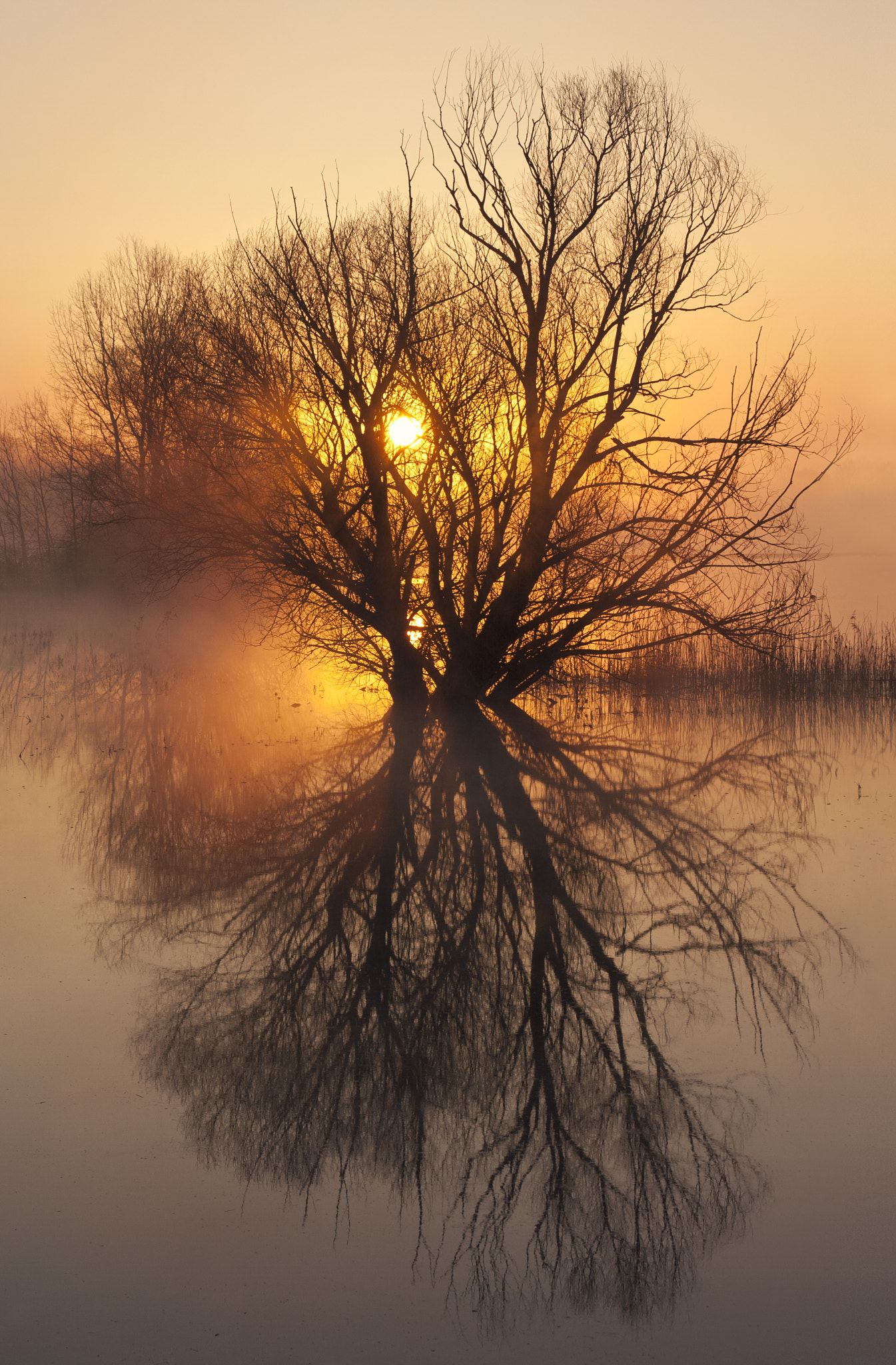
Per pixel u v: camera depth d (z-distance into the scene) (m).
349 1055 5.80
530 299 15.72
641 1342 3.63
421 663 17.48
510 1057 5.76
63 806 11.26
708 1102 5.23
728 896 8.34
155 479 17.94
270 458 15.57
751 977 6.79
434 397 15.51
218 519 16.05
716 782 12.40
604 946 7.37
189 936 7.58
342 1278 3.99
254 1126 5.09
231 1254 4.13
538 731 16.00
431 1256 4.12
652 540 15.90
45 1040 5.96
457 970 6.99
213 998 6.55
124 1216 4.37
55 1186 4.57
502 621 16.72
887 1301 3.81
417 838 10.03
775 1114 5.11
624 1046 5.86
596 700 19.31
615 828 10.34
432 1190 4.57
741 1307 3.80
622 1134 4.98
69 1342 3.64
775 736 15.59
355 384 15.12
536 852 9.55
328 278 15.52
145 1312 3.79
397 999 6.54
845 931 7.55
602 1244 4.17
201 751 14.35
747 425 15.76
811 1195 4.45
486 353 15.87
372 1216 4.39
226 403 15.29
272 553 15.92
